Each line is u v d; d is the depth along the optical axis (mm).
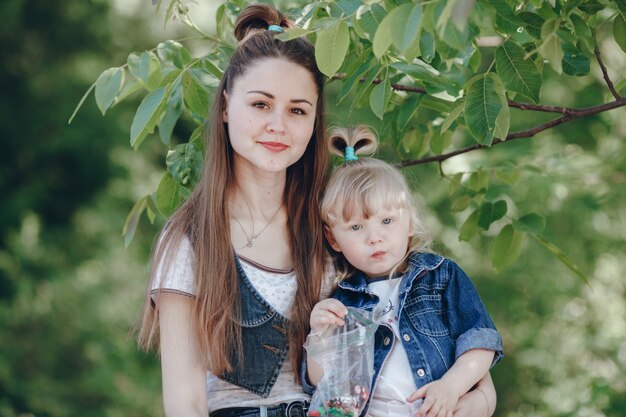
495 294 6988
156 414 8625
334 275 2740
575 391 5820
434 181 6461
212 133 2625
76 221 9922
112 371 8609
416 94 3088
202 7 8414
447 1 1925
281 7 3146
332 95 7363
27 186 9914
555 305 6824
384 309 2656
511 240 3176
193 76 2740
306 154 2734
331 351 2527
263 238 2654
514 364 7363
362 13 2213
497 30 2346
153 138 9984
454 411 2512
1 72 9891
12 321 8766
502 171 3371
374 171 2703
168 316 2512
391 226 2668
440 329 2639
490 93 2375
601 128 5977
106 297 9242
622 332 6273
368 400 2566
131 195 9898
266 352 2564
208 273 2502
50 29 9938
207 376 2631
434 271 2707
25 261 9148
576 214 6199
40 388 8500
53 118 9875
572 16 2443
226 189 2586
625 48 2611
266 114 2510
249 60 2533
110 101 2887
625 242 6301
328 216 2701
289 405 2570
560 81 5945
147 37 9969
